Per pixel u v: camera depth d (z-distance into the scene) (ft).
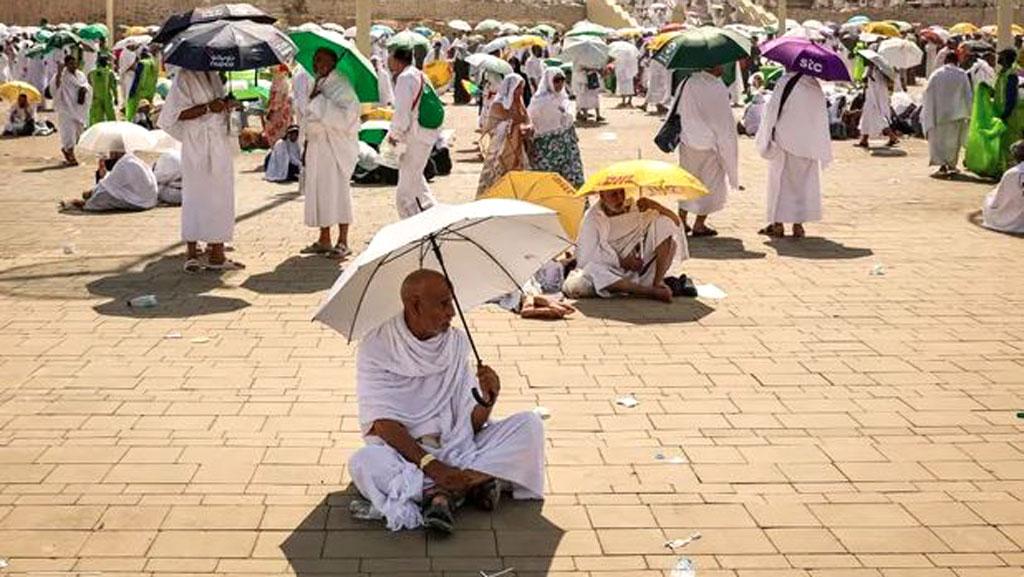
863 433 23.16
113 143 48.83
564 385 26.12
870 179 59.06
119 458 21.65
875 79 71.31
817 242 43.01
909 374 27.02
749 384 26.25
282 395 25.29
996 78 58.18
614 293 34.12
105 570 17.31
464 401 19.79
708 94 43.04
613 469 21.26
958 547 18.17
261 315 32.04
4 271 37.52
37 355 28.19
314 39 38.55
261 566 17.47
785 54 42.52
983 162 57.98
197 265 37.40
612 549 18.07
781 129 42.55
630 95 108.06
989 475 21.02
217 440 22.59
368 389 19.39
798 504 19.77
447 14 186.50
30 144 74.18
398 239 18.16
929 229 45.42
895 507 19.66
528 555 17.85
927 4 189.57
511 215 18.45
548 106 45.39
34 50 97.45
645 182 32.35
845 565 17.57
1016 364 27.73
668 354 28.58
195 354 28.35
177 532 18.61
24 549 17.98
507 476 19.30
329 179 39.17
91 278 36.55
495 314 32.27
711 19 185.16
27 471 21.01
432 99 39.91
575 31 92.84
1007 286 35.70
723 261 39.68
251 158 66.85
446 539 18.39
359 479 19.13
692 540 18.38
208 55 34.96
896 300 34.04
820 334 30.40
